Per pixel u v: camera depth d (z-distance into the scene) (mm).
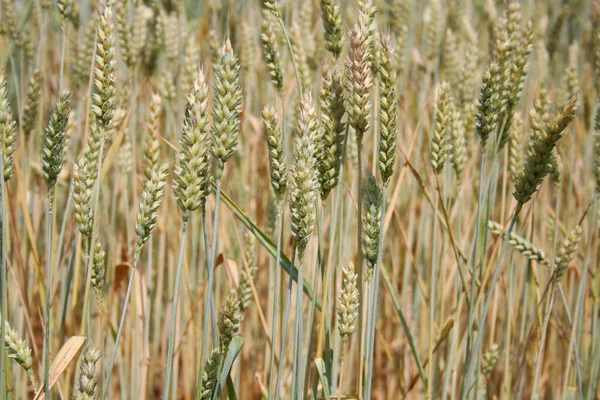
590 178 2037
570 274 1709
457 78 1865
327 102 1266
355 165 1567
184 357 1610
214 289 1615
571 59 1966
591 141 1924
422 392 1671
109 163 1463
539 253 1470
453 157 1473
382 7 2133
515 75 1415
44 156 1234
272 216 1596
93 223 1257
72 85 1748
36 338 1856
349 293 1269
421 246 1781
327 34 1343
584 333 1600
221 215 1637
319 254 1291
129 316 1597
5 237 1223
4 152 1225
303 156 1223
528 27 1411
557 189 1491
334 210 1303
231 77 1191
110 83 1241
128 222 1565
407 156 1424
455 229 1709
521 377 1534
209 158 1207
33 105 1512
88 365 1200
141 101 1818
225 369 1263
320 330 1309
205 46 2104
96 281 1274
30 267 1619
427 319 1685
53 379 1277
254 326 1728
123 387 1536
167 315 1697
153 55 1747
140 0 1605
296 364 1278
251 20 1987
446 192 1490
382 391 1875
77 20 1732
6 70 1978
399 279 1938
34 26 1971
